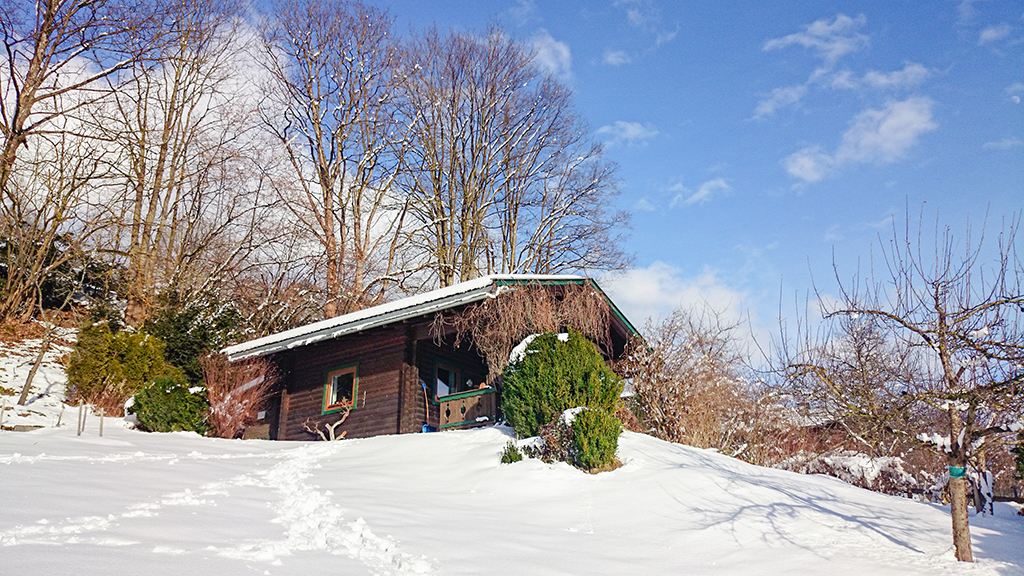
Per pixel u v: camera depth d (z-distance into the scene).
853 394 8.18
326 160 30.92
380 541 6.43
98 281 24.67
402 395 16.22
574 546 7.25
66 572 4.26
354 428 17.08
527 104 32.09
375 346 17.42
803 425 15.99
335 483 9.70
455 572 5.77
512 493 9.55
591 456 10.50
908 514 9.34
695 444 15.83
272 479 9.91
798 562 6.96
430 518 7.88
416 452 12.27
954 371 7.84
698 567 6.75
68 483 7.55
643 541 7.61
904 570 6.73
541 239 30.95
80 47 23.03
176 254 27.80
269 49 30.25
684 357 16.80
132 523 6.01
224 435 16.16
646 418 16.69
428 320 16.38
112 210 23.97
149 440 13.39
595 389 11.40
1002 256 7.97
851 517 8.88
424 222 31.38
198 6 27.69
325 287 29.80
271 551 5.56
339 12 31.27
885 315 7.82
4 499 6.25
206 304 22.50
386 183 31.45
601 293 15.77
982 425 8.41
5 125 21.33
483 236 30.91
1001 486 13.34
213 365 17.39
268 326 26.73
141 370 17.20
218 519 6.66
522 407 11.73
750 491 9.66
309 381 18.56
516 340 14.50
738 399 16.84
